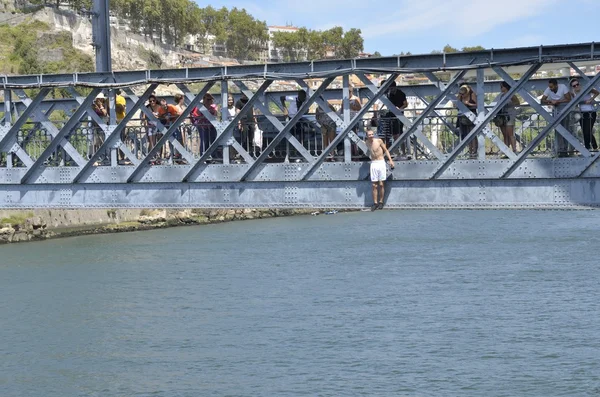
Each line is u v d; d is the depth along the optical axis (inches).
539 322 1713.8
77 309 1911.9
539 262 2421.3
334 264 2524.6
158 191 1227.9
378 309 1856.5
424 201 1123.9
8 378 1411.2
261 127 1327.5
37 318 1828.2
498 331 1651.1
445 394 1310.3
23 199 1285.7
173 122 1267.2
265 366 1453.0
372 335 1641.2
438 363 1457.9
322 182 1163.3
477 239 3009.4
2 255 2979.8
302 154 1168.2
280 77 1151.0
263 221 4424.2
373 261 2564.0
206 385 1358.3
